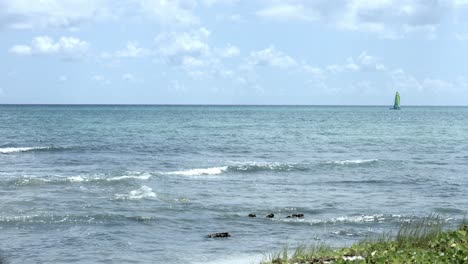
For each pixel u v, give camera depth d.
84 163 43.19
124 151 53.03
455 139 75.50
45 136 70.88
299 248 15.98
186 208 25.33
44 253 17.56
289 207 25.95
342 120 144.12
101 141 63.72
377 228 21.66
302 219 23.30
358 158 50.38
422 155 53.53
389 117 172.88
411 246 15.31
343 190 31.70
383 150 58.88
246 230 21.28
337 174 38.91
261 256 17.23
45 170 38.62
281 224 22.38
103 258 17.08
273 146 61.62
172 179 34.84
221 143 63.94
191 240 19.61
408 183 34.75
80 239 19.50
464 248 14.08
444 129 101.19
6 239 19.23
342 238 19.91
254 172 39.50
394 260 13.10
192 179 35.19
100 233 20.44
